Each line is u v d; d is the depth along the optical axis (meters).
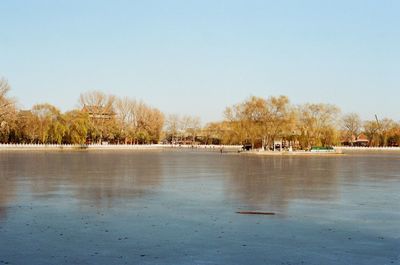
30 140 165.62
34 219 24.12
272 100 139.88
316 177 50.47
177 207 28.31
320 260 16.72
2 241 19.28
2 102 144.00
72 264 16.14
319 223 23.38
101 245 18.70
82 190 36.84
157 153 133.00
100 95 183.12
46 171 56.72
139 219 24.25
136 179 46.81
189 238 19.97
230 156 112.62
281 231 21.44
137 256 17.14
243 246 18.62
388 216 25.45
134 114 198.50
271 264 16.22
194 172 56.94
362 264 16.25
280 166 70.75
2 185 40.34
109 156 106.69
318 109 144.25
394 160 96.81
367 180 47.09
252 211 26.92
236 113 144.12
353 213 26.39
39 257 16.94
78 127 166.62
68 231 21.20
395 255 17.36
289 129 140.00
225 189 38.16
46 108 160.88
